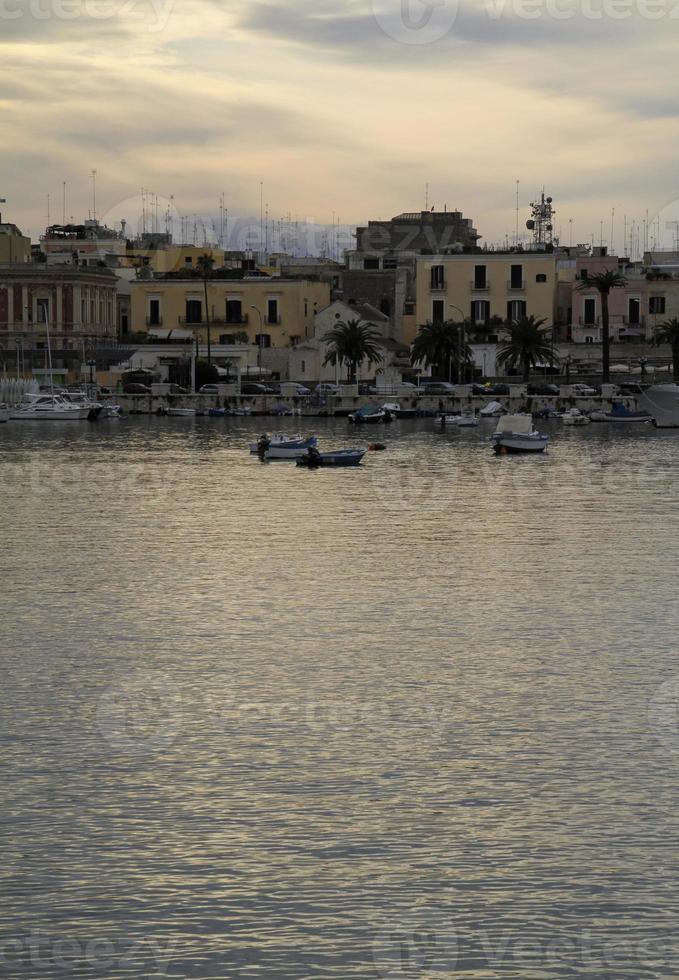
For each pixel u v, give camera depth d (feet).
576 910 89.30
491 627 156.56
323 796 104.99
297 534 231.30
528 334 587.68
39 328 647.15
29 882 92.38
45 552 211.00
